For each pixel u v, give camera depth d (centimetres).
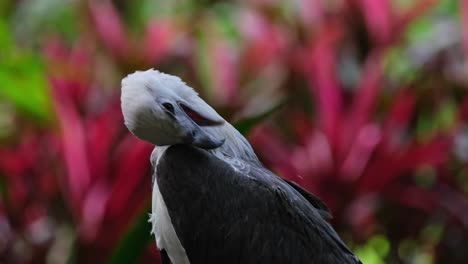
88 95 1026
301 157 983
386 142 980
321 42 1069
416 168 981
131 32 1421
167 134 601
